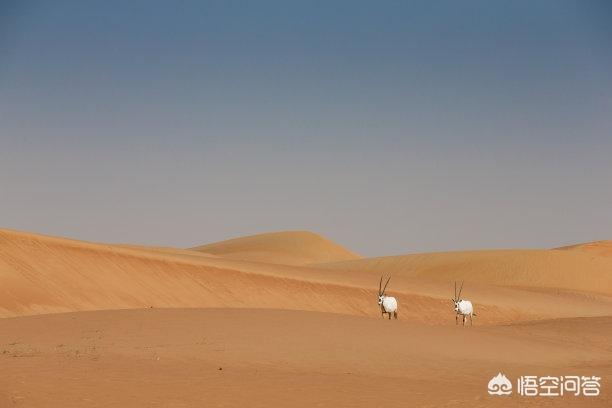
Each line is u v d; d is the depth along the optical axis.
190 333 52.06
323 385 35.44
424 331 61.91
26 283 86.00
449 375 42.19
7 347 43.94
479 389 37.47
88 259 100.38
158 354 42.81
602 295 177.25
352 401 32.03
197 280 108.94
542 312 134.25
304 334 53.91
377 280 146.62
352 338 53.78
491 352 54.47
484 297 143.25
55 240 102.19
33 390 30.03
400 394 34.31
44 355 40.41
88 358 39.81
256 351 45.94
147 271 104.94
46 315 61.66
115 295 93.81
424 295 128.88
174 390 32.06
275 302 110.44
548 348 60.50
